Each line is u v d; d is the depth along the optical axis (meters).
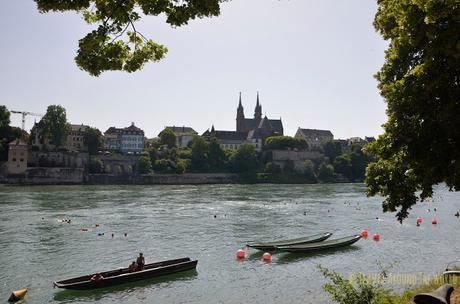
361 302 17.73
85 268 41.94
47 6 12.30
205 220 73.38
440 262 44.06
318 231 63.84
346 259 45.72
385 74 24.05
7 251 48.38
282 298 33.09
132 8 13.21
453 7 14.20
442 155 18.69
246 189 157.50
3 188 145.12
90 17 13.52
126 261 44.81
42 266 42.38
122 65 14.18
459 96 18.23
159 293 34.50
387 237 57.88
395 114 20.00
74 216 75.12
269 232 62.56
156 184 188.75
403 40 18.77
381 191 23.20
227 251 49.38
